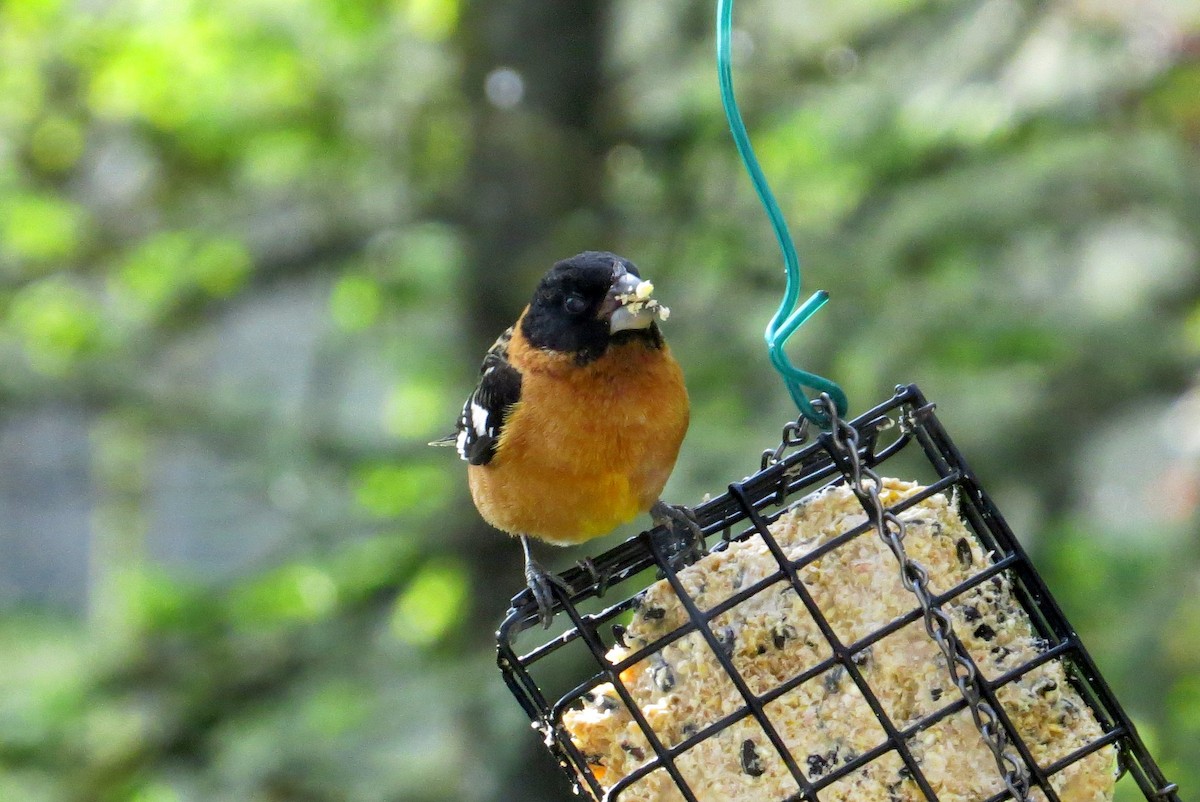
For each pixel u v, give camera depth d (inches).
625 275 241.4
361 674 502.6
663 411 247.0
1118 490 525.7
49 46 519.8
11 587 904.9
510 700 451.8
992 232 466.9
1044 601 219.6
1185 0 435.5
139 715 498.0
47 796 482.0
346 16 522.3
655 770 213.8
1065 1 455.2
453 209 508.7
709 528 241.4
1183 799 426.0
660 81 519.2
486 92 502.3
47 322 527.2
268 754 489.1
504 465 250.4
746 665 215.0
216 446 542.0
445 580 507.2
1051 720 210.7
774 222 202.5
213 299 553.3
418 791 487.2
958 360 467.8
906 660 211.5
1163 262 501.0
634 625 221.0
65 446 722.2
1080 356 475.8
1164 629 452.4
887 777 208.5
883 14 502.3
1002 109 451.8
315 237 542.9
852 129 486.9
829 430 211.9
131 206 560.7
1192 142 451.8
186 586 521.0
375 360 589.9
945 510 218.4
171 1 508.4
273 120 532.1
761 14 514.9
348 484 550.3
